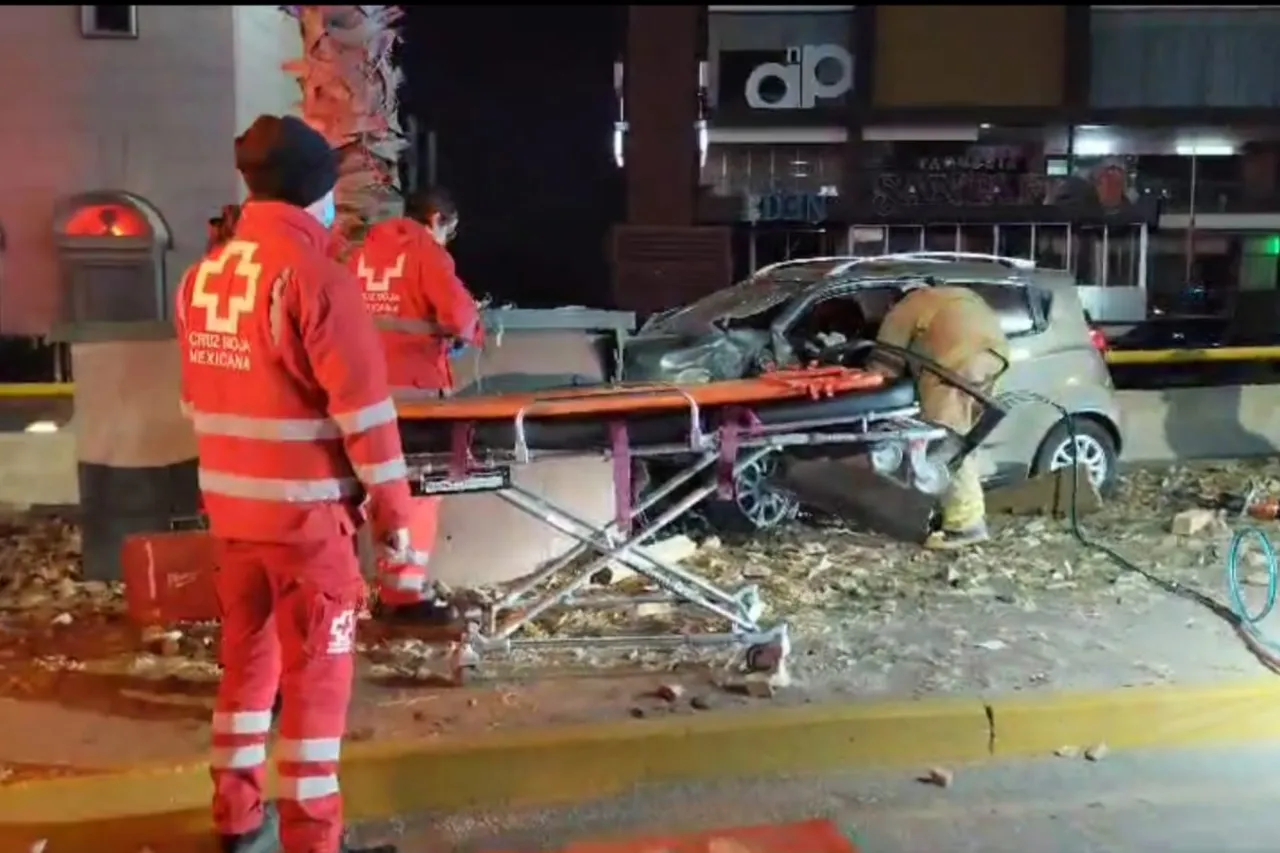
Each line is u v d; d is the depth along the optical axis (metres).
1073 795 4.96
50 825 4.55
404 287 6.59
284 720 3.98
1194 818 4.76
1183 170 30.25
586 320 7.90
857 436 5.63
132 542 6.18
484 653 5.82
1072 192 28.05
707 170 30.09
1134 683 5.60
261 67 23.80
